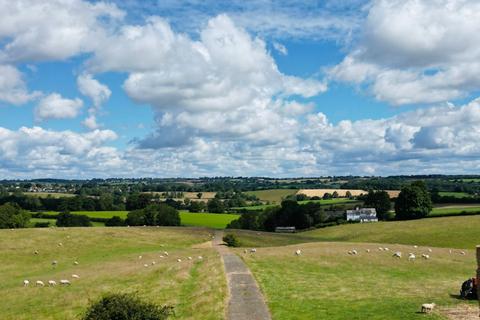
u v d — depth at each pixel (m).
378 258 54.41
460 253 61.28
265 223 159.25
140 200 188.25
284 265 49.19
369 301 31.45
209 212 197.88
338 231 121.88
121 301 24.08
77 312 34.88
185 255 64.62
